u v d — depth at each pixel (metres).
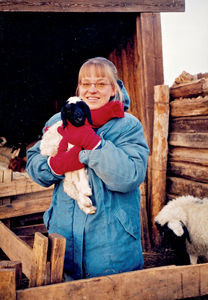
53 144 1.75
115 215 1.68
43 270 1.40
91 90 1.72
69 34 5.78
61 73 7.93
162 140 4.19
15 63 7.16
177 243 3.10
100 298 1.40
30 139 7.94
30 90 8.27
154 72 4.55
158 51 4.59
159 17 4.59
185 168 3.95
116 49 6.09
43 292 1.33
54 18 4.81
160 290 1.51
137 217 1.79
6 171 3.45
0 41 5.96
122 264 1.65
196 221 3.00
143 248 4.11
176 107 4.08
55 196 1.88
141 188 4.30
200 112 3.60
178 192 4.07
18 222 3.72
